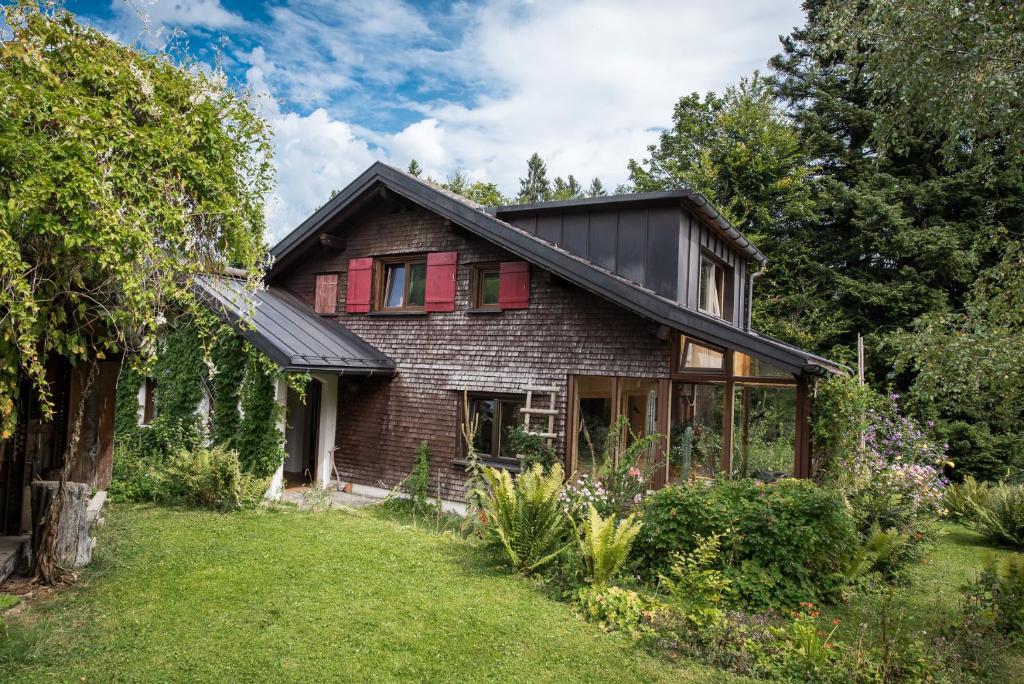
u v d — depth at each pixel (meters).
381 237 13.38
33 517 6.45
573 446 10.79
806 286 21.17
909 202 20.19
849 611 6.96
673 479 9.91
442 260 12.45
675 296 10.70
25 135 4.91
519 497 8.12
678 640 5.68
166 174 5.88
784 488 7.79
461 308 12.20
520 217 12.28
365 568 7.41
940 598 7.34
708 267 13.02
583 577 7.24
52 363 8.01
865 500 9.01
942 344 7.88
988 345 7.32
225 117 6.61
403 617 5.98
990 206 18.12
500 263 11.80
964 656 5.64
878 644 5.57
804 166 22.94
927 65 6.87
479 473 10.48
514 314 11.59
